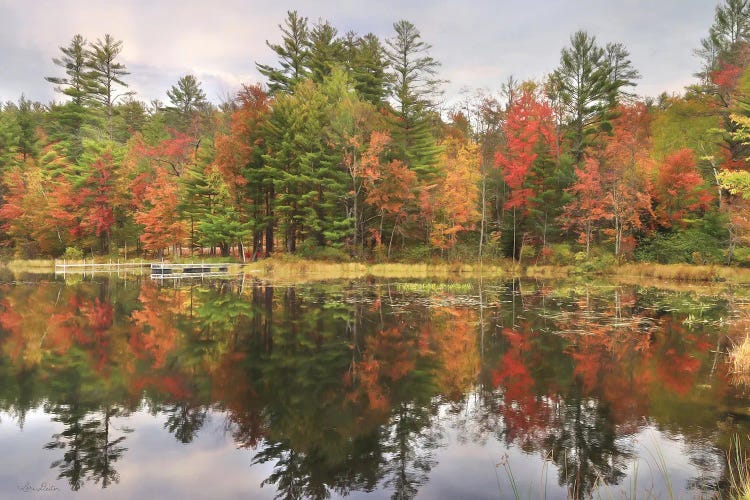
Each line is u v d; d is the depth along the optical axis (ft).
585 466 17.46
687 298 65.57
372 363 32.45
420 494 15.48
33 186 154.71
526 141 116.06
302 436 20.59
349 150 119.24
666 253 104.06
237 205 131.44
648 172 111.75
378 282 91.40
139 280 97.40
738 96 99.55
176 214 137.49
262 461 18.29
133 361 32.81
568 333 41.91
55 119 190.90
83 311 54.08
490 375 29.55
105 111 193.36
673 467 17.13
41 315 51.47
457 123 180.24
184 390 26.73
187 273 115.03
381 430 21.27
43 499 15.16
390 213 122.83
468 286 83.20
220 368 31.09
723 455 18.11
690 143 122.01
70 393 26.25
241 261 135.95
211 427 21.61
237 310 54.85
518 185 114.93
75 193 150.20
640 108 141.38
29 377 29.01
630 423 21.54
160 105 253.24
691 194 107.04
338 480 16.66
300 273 113.39
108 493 15.62
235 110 142.72
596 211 106.93
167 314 52.29
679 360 32.71
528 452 18.80
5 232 166.50
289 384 27.86
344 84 134.10
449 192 118.21
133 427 21.58
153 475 16.97
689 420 21.81
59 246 156.76
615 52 142.20
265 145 128.88
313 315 51.49
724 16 119.14
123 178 148.25
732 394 25.50
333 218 123.24
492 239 125.29
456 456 18.49
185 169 142.10
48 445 19.60
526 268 115.34
